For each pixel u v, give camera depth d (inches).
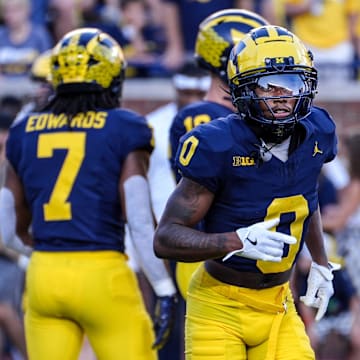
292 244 555.5
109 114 653.9
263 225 523.5
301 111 538.0
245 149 538.6
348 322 944.9
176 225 539.5
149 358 656.4
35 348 655.8
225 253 525.0
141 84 1224.2
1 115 959.6
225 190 545.6
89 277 641.0
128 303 651.5
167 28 1198.3
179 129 665.0
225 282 568.7
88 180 647.1
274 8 1210.6
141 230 645.9
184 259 537.3
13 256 924.0
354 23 1268.5
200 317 574.2
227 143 536.1
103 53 660.1
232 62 546.0
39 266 651.5
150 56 1226.6
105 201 647.8
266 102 530.3
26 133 665.0
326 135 561.9
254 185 542.9
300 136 546.9
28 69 1216.8
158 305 661.3
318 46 1262.3
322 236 595.2
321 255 594.6
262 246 519.8
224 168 538.6
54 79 665.6
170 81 1221.7
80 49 657.0
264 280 565.6
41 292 645.9
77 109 655.8
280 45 536.4
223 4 1168.2
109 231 650.8
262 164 540.4
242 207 546.3
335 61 1261.1
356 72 1268.5
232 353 565.6
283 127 533.0
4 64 1218.0
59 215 647.8
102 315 644.1
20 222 686.5
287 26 1252.5
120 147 646.5
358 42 1268.5
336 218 923.4
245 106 536.4
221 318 569.0
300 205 555.2
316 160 556.4
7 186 678.5
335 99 1239.5
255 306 566.9
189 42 1197.1
